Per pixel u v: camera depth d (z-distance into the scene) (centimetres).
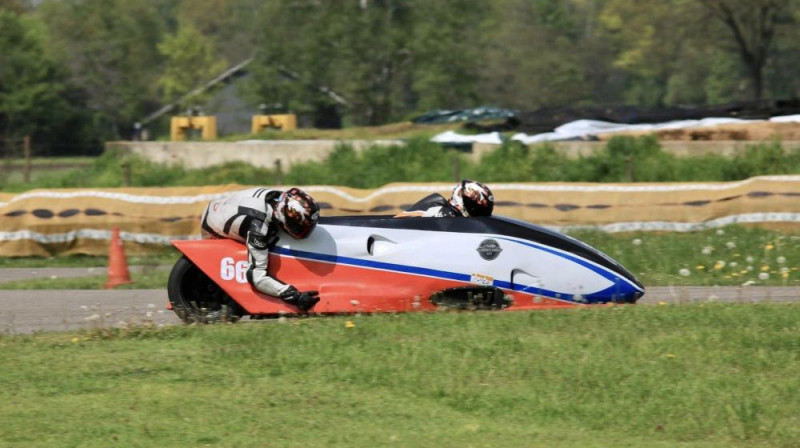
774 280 4112
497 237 3123
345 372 2414
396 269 3097
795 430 2030
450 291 3094
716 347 2520
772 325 2722
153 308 3603
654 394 2228
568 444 1991
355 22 17612
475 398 2233
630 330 2695
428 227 3145
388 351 2556
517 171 8719
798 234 5656
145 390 2320
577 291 3125
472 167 9131
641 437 2036
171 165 11362
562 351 2506
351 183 9138
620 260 4691
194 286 3259
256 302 3098
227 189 6019
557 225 5938
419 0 18000
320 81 18525
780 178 5759
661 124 10538
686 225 5819
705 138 9450
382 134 13125
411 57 18212
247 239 3072
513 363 2428
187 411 2170
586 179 8369
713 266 4512
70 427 2070
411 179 8988
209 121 15500
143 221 5903
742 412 2114
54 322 3362
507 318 2847
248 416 2141
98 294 4097
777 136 8981
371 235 3125
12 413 2159
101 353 2653
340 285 3095
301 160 11000
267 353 2578
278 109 18900
